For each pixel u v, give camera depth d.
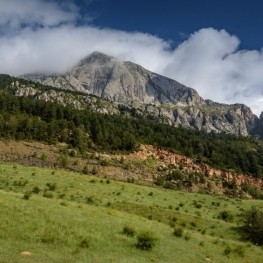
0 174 79.94
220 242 51.47
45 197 54.66
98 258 29.06
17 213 35.03
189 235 48.72
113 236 36.53
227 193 192.50
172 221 68.12
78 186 81.06
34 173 86.12
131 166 194.12
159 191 96.25
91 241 33.12
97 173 166.00
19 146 178.38
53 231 32.84
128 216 51.97
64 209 42.44
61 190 75.25
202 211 82.50
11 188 68.50
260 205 96.19
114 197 78.19
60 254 27.88
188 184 187.75
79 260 27.39
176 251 38.12
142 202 78.56
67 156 178.00
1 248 26.17
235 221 78.50
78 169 165.12
